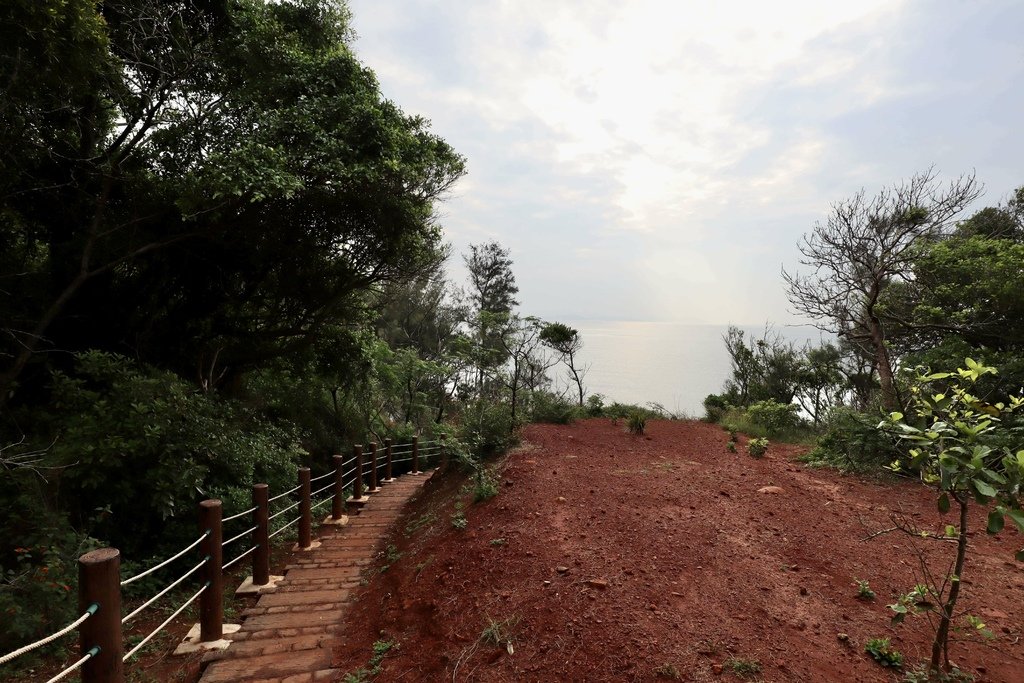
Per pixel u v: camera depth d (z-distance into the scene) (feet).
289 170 24.71
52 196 24.47
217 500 12.96
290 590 16.20
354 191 27.25
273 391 41.50
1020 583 11.19
